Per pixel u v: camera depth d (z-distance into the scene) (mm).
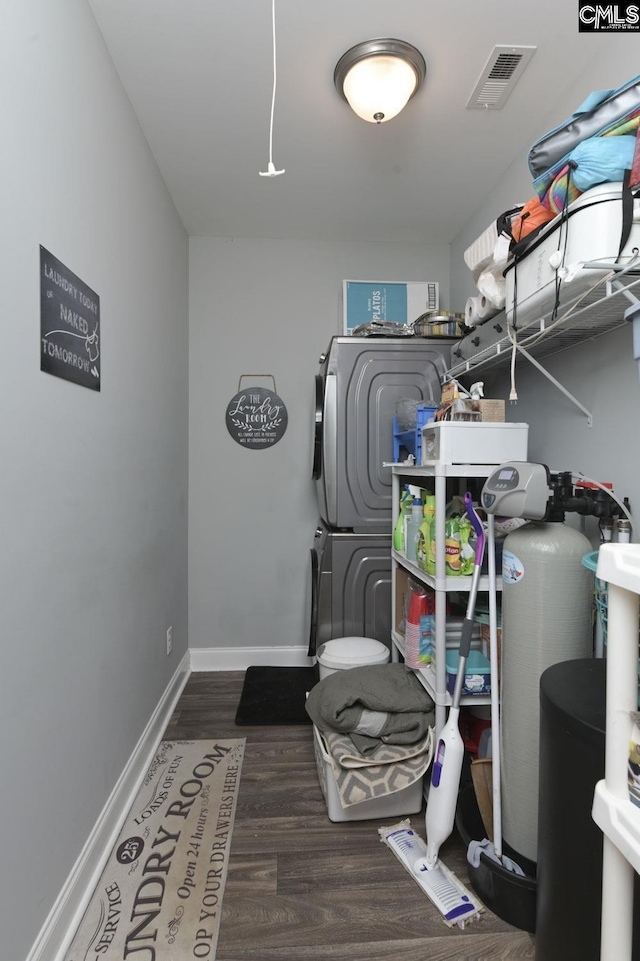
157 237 2262
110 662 1628
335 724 1697
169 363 2494
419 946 1258
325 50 1635
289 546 3064
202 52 1640
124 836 1642
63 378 1277
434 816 1443
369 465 2404
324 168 2293
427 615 1828
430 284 2742
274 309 3025
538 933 1104
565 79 1766
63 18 1284
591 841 961
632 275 1109
